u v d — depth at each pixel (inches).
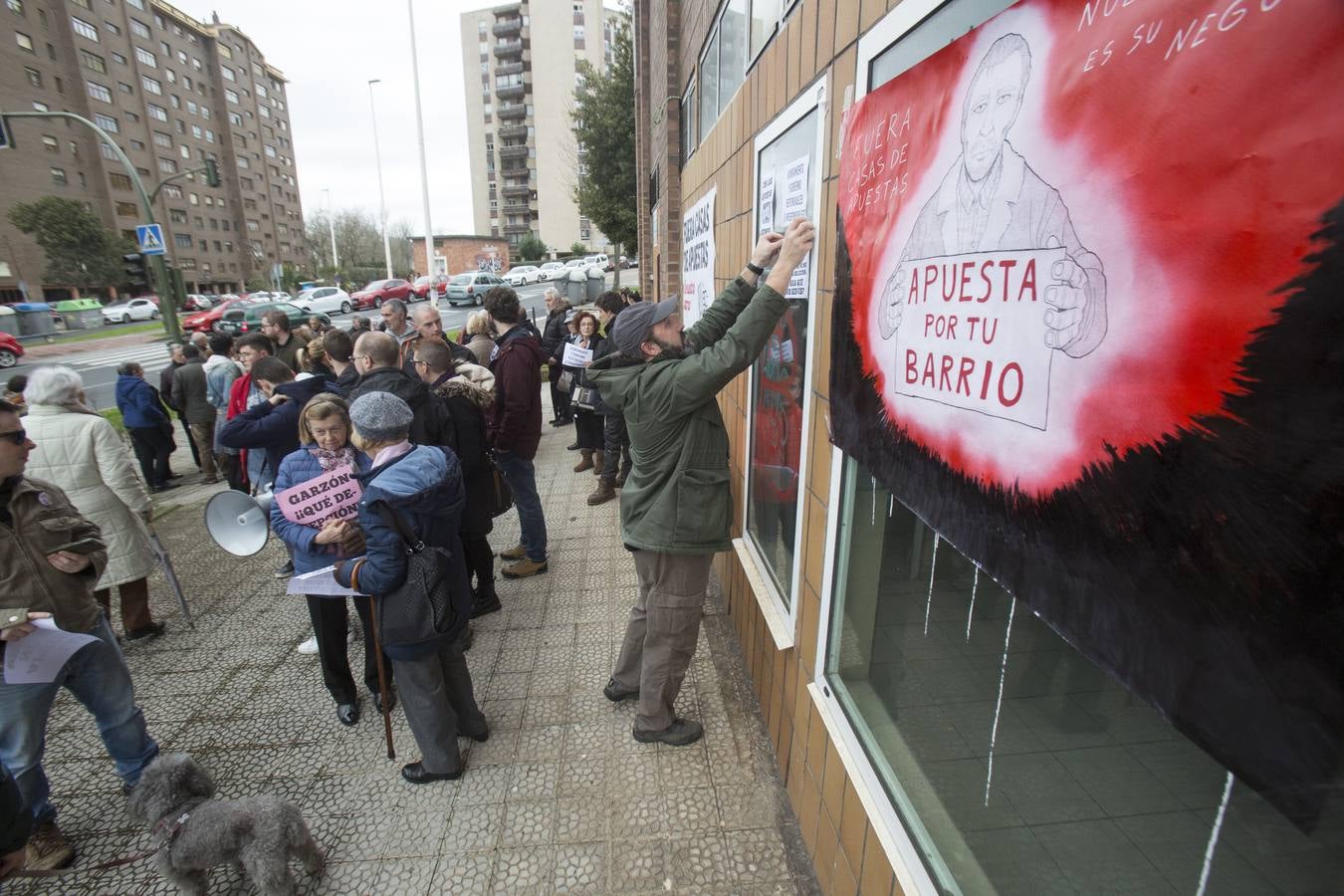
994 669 47.4
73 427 128.5
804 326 82.6
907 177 48.0
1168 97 24.1
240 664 133.4
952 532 43.6
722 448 90.4
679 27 244.4
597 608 146.9
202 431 297.6
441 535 90.3
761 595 103.1
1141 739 36.5
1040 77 31.8
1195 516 24.4
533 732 107.6
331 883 82.1
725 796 93.2
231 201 2699.3
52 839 87.6
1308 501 20.1
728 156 122.6
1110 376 28.2
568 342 239.8
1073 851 40.6
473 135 3112.7
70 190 1939.0
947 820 52.9
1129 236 26.6
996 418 37.6
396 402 86.8
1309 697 20.8
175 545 201.3
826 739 74.0
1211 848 31.8
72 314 1218.6
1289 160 19.7
